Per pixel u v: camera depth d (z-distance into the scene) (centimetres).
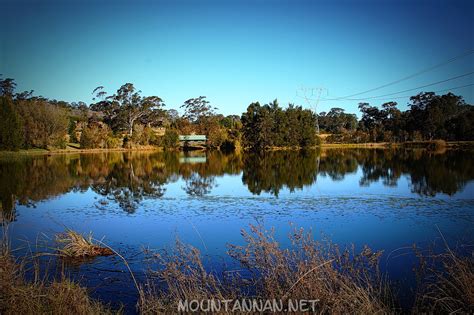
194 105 10219
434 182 2389
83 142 6600
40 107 5931
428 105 8450
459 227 1268
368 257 687
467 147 6378
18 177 2756
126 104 8562
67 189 2225
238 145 7138
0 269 605
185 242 1109
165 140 7419
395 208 1600
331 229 1260
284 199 1841
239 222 1370
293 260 610
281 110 7438
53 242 1096
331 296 533
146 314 598
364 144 8800
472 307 537
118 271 864
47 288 620
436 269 777
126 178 2764
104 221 1398
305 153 6034
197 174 3030
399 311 619
